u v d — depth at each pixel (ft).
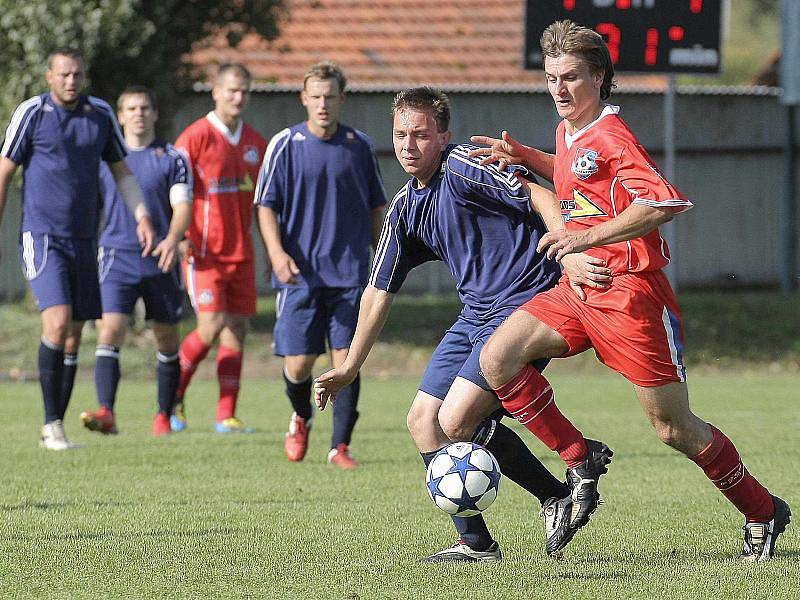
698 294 240.53
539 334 57.82
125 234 112.57
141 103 113.09
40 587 54.95
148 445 105.50
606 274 55.57
